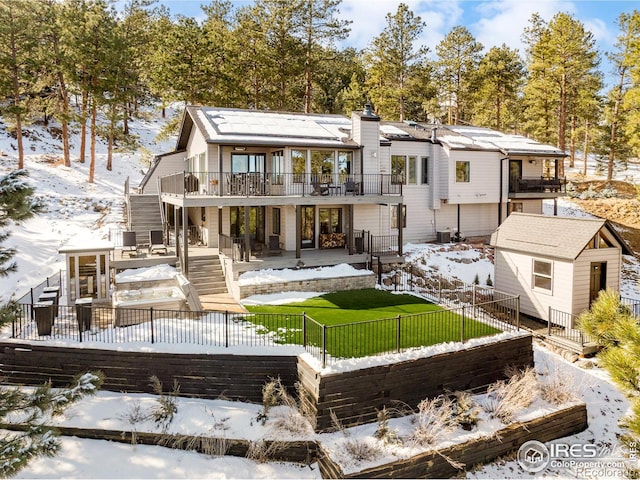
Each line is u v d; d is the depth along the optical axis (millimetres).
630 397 6371
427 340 11445
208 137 16719
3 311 8164
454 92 38125
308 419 9523
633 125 25188
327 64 32688
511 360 11781
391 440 8945
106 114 30016
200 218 21609
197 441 9086
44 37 28172
